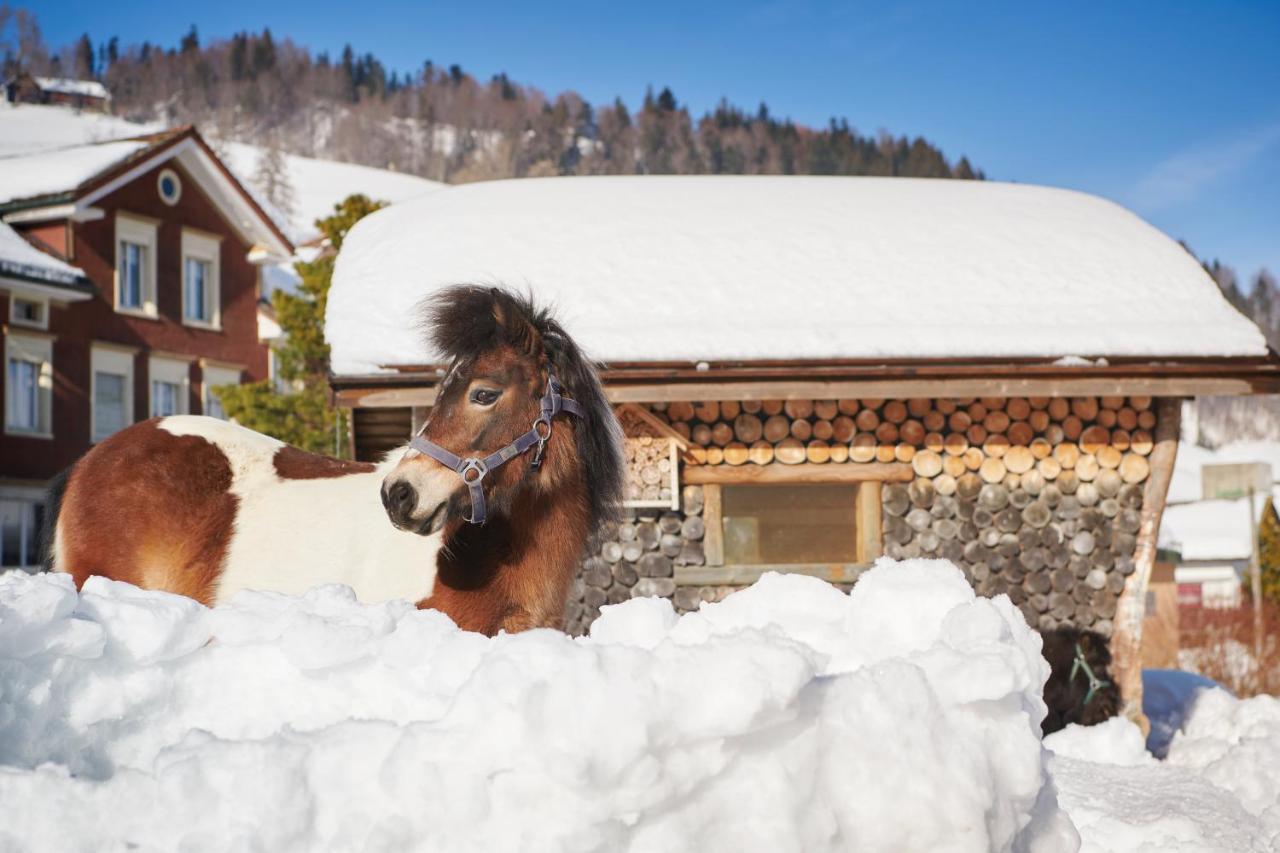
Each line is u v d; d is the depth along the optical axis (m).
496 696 1.87
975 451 8.27
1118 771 4.84
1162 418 8.29
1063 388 7.72
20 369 21.69
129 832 1.86
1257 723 7.50
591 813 1.81
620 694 1.82
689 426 8.16
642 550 8.15
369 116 192.12
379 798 1.89
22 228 23.12
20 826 1.85
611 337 7.83
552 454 4.26
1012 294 8.47
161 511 4.44
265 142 187.50
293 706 2.21
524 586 4.26
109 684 2.15
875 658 2.53
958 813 2.00
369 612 2.41
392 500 3.99
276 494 4.52
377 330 7.85
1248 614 18.95
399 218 9.62
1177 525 36.97
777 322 8.09
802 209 9.53
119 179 23.45
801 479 8.16
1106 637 8.29
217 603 4.29
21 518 21.59
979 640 2.27
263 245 27.12
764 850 1.91
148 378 24.44
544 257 8.70
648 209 9.45
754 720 1.87
